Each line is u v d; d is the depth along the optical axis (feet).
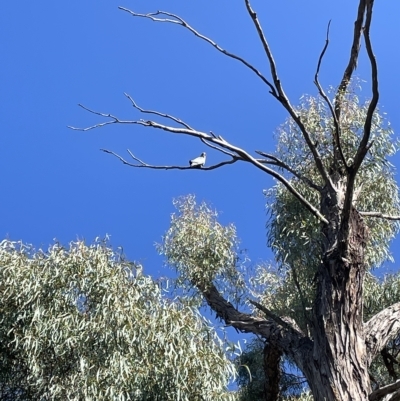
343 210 17.03
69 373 20.45
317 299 17.84
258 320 24.04
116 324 20.52
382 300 27.78
